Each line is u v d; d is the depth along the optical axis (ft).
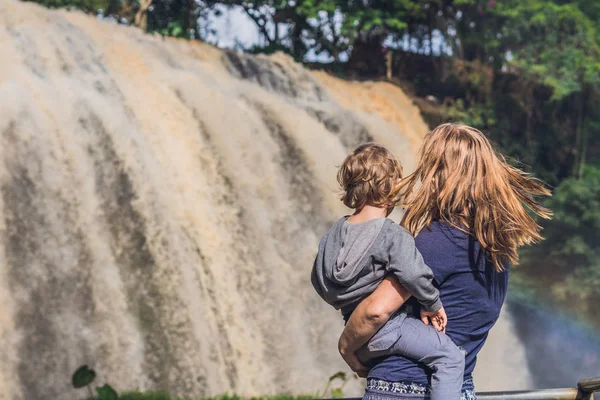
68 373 48.47
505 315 95.86
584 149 114.01
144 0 96.12
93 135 57.26
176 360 52.85
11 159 51.70
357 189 10.80
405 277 9.94
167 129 63.62
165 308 54.24
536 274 102.99
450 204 10.46
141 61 69.15
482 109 108.47
